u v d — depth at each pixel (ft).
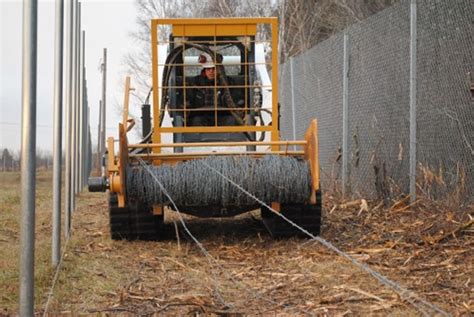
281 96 55.57
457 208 27.35
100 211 40.96
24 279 13.38
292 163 25.17
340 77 41.29
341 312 16.60
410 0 31.58
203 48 28.45
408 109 32.01
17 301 18.12
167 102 29.71
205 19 28.40
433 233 25.38
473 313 16.11
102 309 17.26
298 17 84.17
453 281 19.26
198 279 20.77
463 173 27.58
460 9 27.76
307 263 22.48
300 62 49.65
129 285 19.99
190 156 25.91
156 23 28.14
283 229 27.35
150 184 24.61
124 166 24.68
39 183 67.10
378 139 35.27
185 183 24.48
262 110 28.96
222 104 29.84
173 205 25.62
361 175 37.47
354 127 38.63
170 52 28.99
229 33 28.60
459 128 27.89
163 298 18.52
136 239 27.71
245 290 19.26
